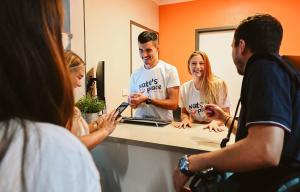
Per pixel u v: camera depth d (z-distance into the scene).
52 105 0.40
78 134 1.08
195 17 4.02
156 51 2.17
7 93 0.35
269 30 0.79
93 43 2.60
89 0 2.51
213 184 0.79
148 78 2.17
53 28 0.41
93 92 2.12
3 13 0.35
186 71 4.13
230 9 3.79
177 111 2.17
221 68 3.96
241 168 0.71
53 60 0.40
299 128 0.69
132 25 3.38
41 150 0.33
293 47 3.50
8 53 0.35
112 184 1.46
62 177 0.33
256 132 0.67
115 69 3.00
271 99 0.66
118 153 1.41
